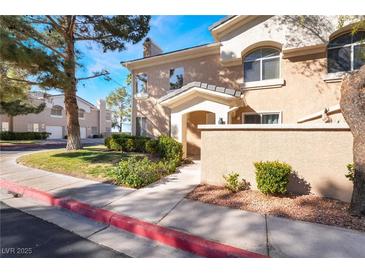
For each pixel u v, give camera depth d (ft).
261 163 18.57
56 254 11.75
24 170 30.58
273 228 13.48
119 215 15.58
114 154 38.29
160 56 46.21
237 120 38.45
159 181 24.29
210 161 22.09
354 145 14.51
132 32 43.19
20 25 27.89
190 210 16.37
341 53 32.32
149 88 49.49
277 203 16.94
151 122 49.08
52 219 16.20
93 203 17.99
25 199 20.62
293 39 33.01
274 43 35.14
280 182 17.63
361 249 11.30
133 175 22.68
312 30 31.96
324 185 17.56
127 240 13.32
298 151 18.43
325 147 17.52
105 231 14.47
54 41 40.52
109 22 40.42
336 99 32.27
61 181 24.80
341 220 14.07
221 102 34.53
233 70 39.50
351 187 16.62
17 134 96.12
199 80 43.37
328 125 17.34
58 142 89.51
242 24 36.91
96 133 151.53
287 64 35.19
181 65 45.78
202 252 11.76
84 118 142.00
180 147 33.58
